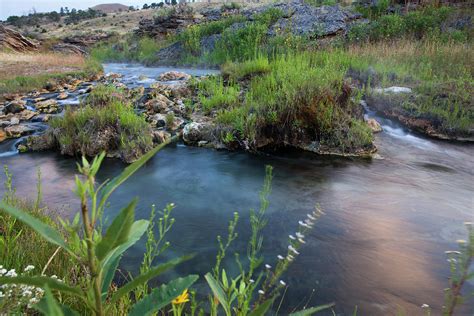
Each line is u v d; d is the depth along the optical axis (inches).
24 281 38.5
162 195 225.0
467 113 358.9
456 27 708.0
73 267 110.7
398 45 622.5
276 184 242.7
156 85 542.0
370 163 283.6
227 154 305.0
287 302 125.3
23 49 1286.9
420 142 334.3
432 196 223.1
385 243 165.6
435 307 123.1
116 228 34.6
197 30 1032.2
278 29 774.5
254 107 338.3
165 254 155.9
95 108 340.5
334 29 789.2
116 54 1282.0
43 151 313.4
